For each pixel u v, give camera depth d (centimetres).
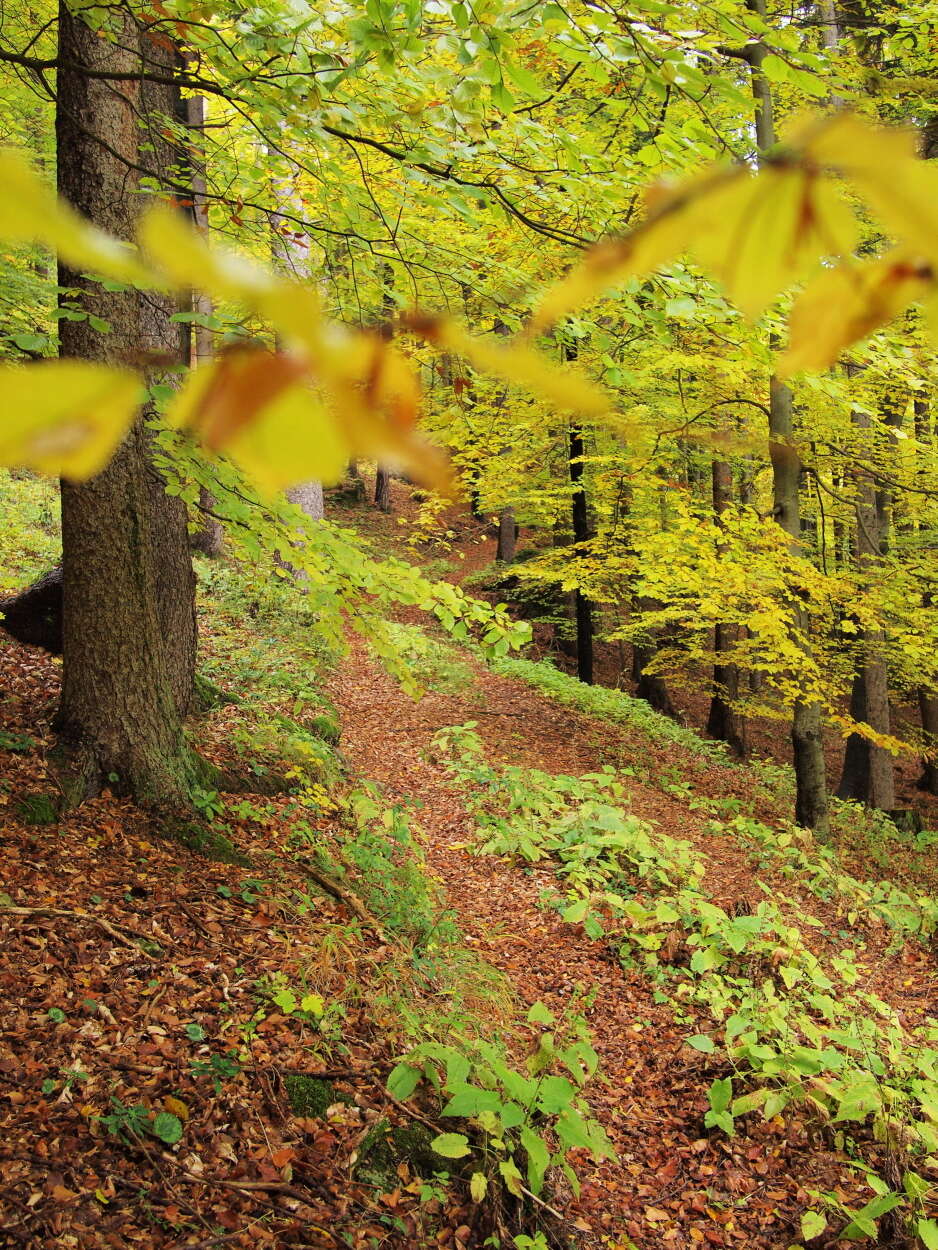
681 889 692
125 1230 274
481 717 1164
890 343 474
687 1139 447
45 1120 302
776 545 863
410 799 830
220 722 742
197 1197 296
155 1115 318
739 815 958
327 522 549
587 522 1502
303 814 644
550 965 592
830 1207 405
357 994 434
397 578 509
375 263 506
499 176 432
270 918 471
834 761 1802
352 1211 315
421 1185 338
